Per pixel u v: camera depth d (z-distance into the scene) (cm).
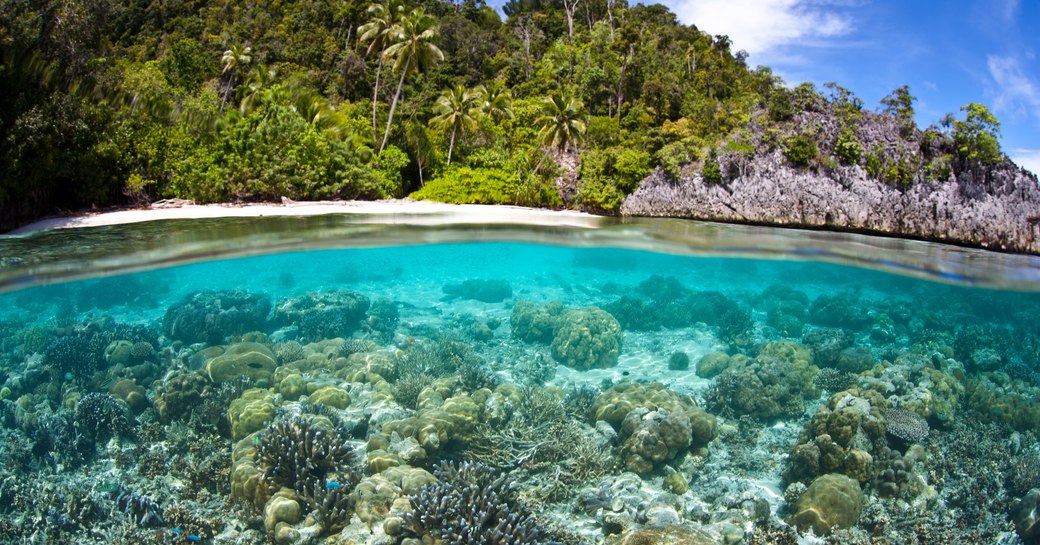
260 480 978
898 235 2448
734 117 3634
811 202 2647
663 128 3928
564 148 3662
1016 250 2159
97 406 1229
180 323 1797
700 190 2948
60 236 1688
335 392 1274
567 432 1175
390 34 3653
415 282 3128
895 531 1006
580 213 3188
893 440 1219
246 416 1156
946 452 1238
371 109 4338
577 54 6291
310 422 1080
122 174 2428
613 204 3186
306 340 1823
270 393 1298
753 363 1510
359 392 1342
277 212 2397
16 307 2039
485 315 2358
